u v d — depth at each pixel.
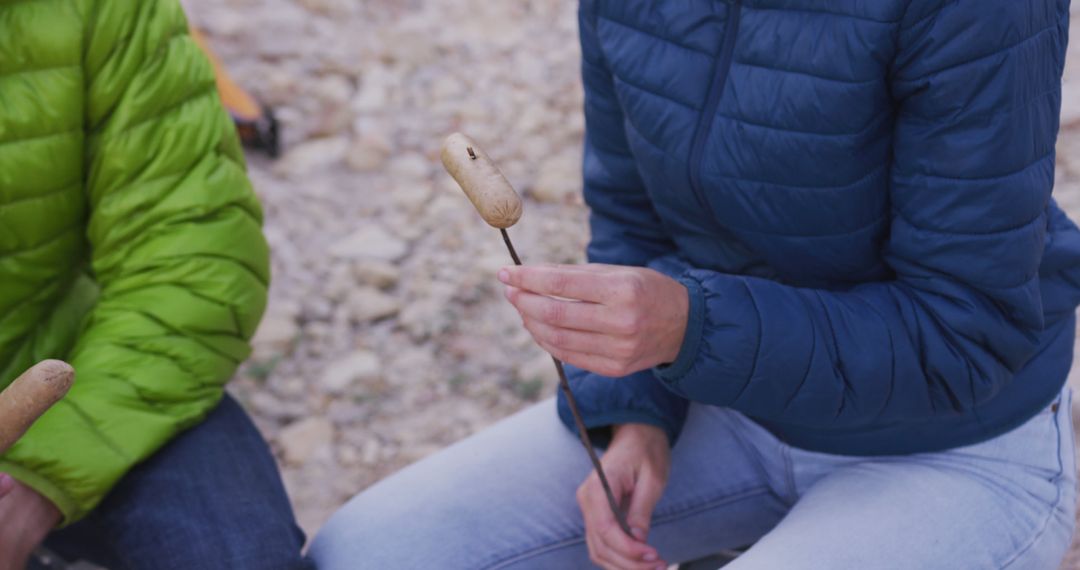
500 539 1.70
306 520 2.69
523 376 3.01
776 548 1.52
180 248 1.80
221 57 4.24
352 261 3.40
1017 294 1.45
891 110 1.47
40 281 1.84
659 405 1.74
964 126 1.39
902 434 1.60
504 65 4.21
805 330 1.45
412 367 3.07
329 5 4.52
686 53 1.55
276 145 3.79
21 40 1.69
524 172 3.71
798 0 1.43
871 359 1.47
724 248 1.69
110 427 1.72
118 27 1.75
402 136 3.89
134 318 1.79
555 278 1.35
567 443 1.78
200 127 1.84
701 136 1.57
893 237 1.52
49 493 1.66
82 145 1.80
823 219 1.54
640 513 1.68
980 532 1.53
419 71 4.19
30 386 1.21
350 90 4.09
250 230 1.88
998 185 1.40
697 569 1.89
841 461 1.65
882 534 1.51
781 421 1.55
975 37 1.34
